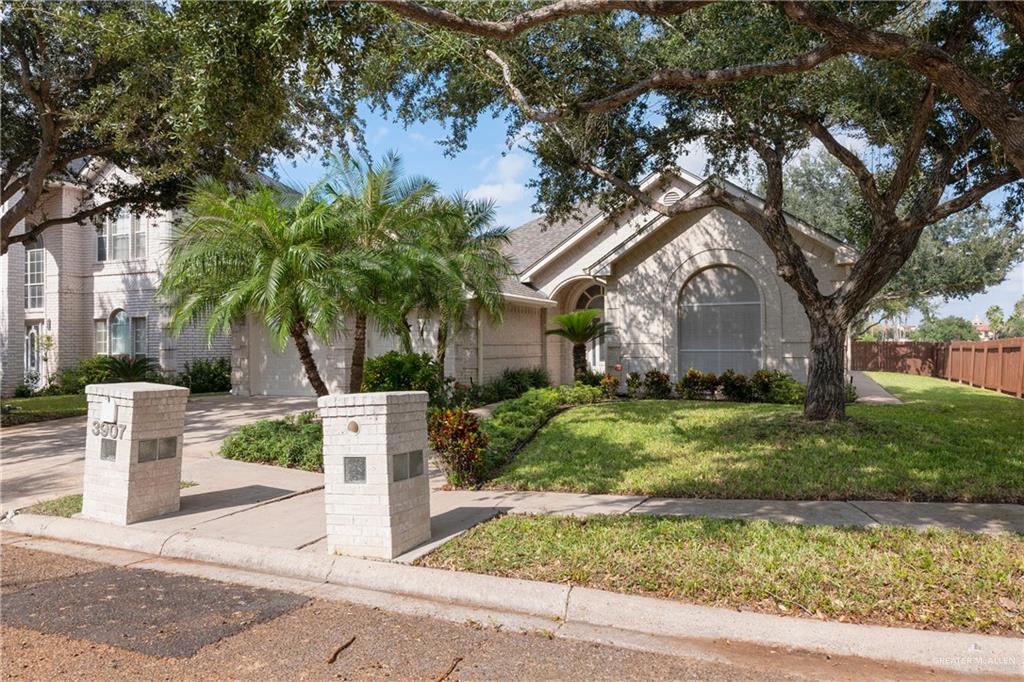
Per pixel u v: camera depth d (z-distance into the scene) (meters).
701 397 15.93
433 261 11.32
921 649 3.88
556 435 10.91
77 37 11.48
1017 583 4.59
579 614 4.52
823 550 5.27
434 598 4.94
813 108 10.48
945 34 9.34
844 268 15.08
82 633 4.33
